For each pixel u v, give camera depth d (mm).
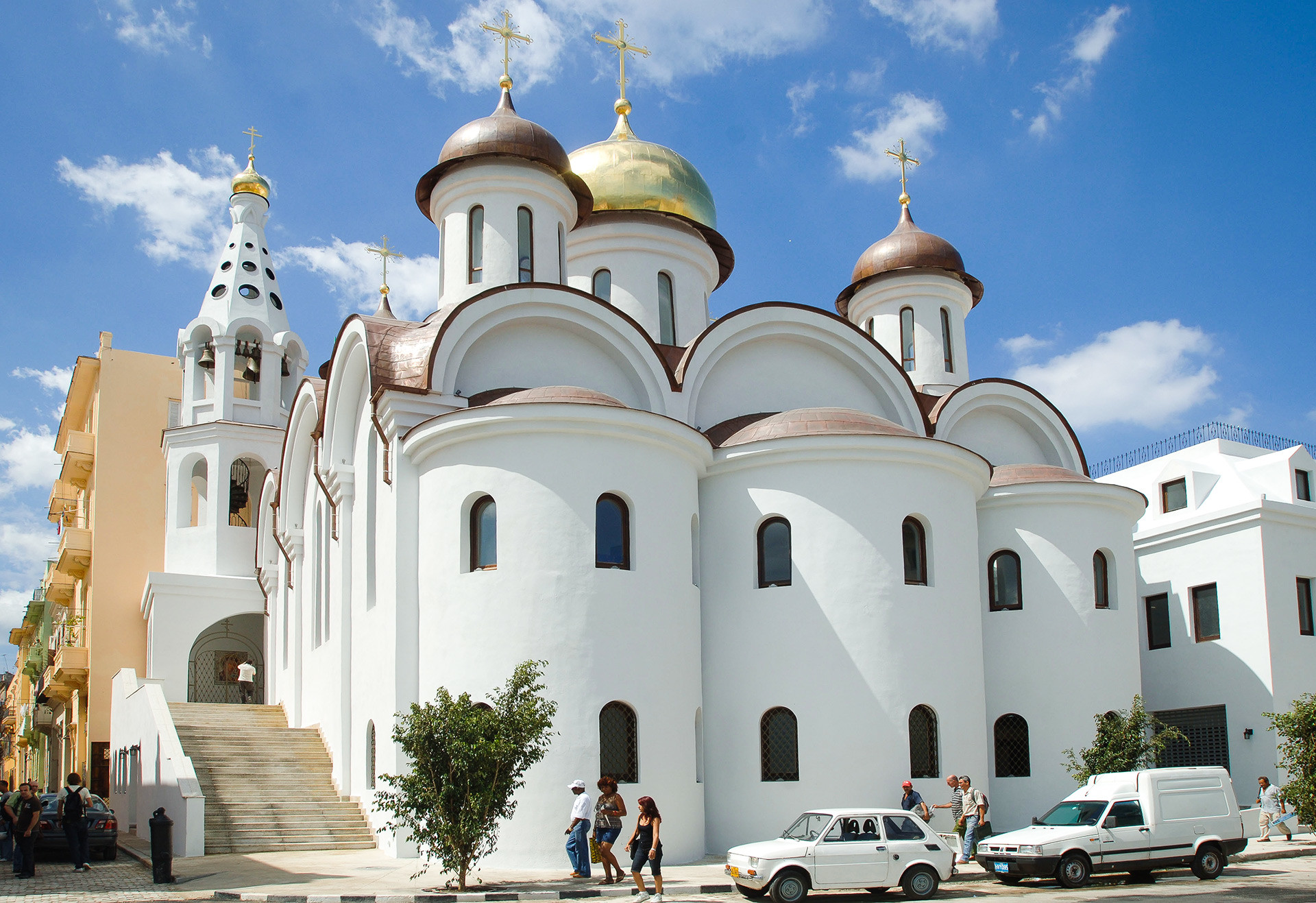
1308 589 27359
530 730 15164
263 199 37656
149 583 32781
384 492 20797
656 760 18500
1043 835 16156
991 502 24000
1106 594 24078
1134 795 16781
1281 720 21641
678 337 28266
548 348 22297
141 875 17109
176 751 21422
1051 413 27438
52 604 45438
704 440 20594
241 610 33469
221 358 35250
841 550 20344
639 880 14477
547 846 17469
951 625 20859
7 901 14227
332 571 24219
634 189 28234
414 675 19266
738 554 20859
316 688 25594
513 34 26938
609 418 18969
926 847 14961
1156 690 28484
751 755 19984
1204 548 27859
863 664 19938
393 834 18781
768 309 24156
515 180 25141
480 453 19000
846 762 19562
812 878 14477
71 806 18016
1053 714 22891
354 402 23234
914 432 24766
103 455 36906
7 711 74625
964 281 31000
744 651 20438
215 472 34375
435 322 22234
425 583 19312
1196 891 14938
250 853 19438
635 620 18750
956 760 20281
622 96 30516
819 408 21688
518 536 18531
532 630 18188
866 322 31062
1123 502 24281
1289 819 21828
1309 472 29078
